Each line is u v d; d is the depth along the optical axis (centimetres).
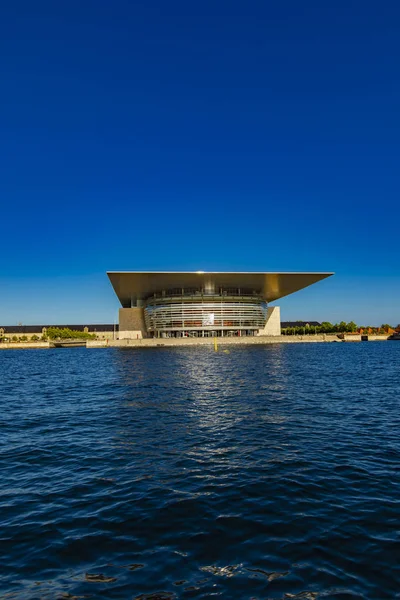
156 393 1806
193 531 547
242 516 588
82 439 1042
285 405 1460
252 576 446
